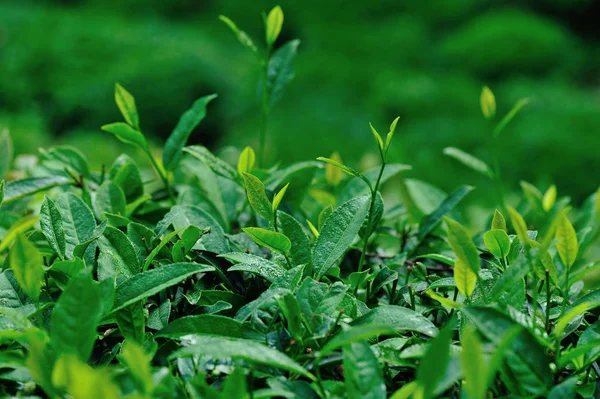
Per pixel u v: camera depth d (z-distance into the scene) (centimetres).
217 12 1140
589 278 161
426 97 766
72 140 548
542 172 638
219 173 137
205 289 128
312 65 828
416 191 148
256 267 125
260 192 127
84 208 129
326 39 971
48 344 118
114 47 752
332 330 121
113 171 141
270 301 122
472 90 831
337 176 145
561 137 665
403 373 123
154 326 123
